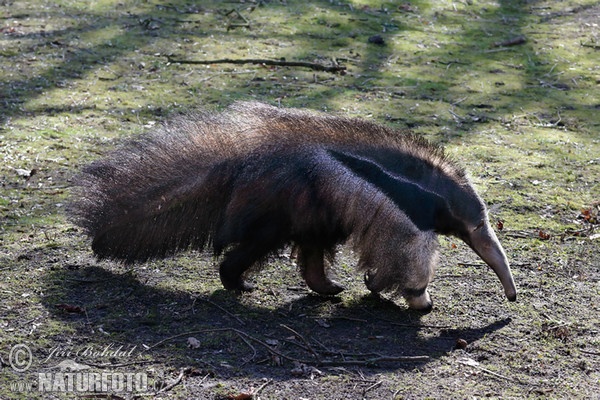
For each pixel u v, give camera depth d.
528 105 11.66
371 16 14.82
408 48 13.48
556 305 6.76
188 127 6.50
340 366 5.63
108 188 6.48
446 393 5.33
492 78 12.58
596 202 8.90
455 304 6.71
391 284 6.31
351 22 14.41
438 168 6.35
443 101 11.57
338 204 6.09
